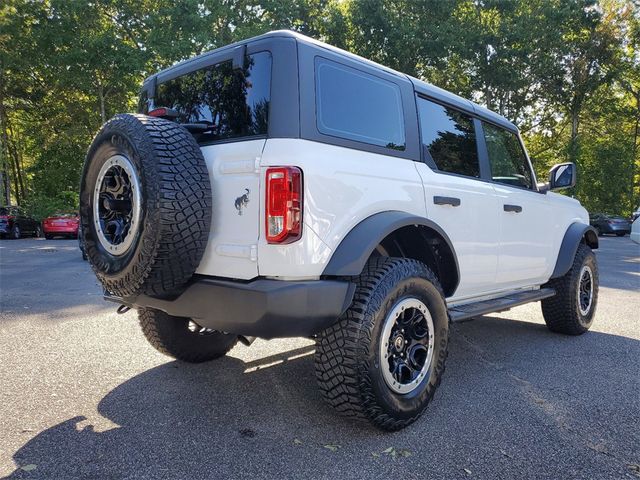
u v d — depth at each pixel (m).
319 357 2.85
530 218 4.69
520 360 4.48
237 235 2.77
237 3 25.77
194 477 2.47
